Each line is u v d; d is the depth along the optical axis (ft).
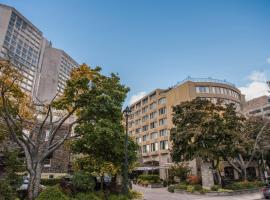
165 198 72.84
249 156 117.29
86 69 59.26
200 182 98.32
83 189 58.34
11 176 48.37
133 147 68.59
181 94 160.86
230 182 104.27
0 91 53.57
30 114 63.87
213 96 156.04
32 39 239.50
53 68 256.52
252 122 117.29
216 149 87.76
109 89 59.67
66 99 57.57
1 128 57.57
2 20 205.87
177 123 101.76
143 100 210.59
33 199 47.57
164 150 165.48
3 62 54.95
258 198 70.90
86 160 69.56
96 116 57.67
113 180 72.79
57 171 90.43
